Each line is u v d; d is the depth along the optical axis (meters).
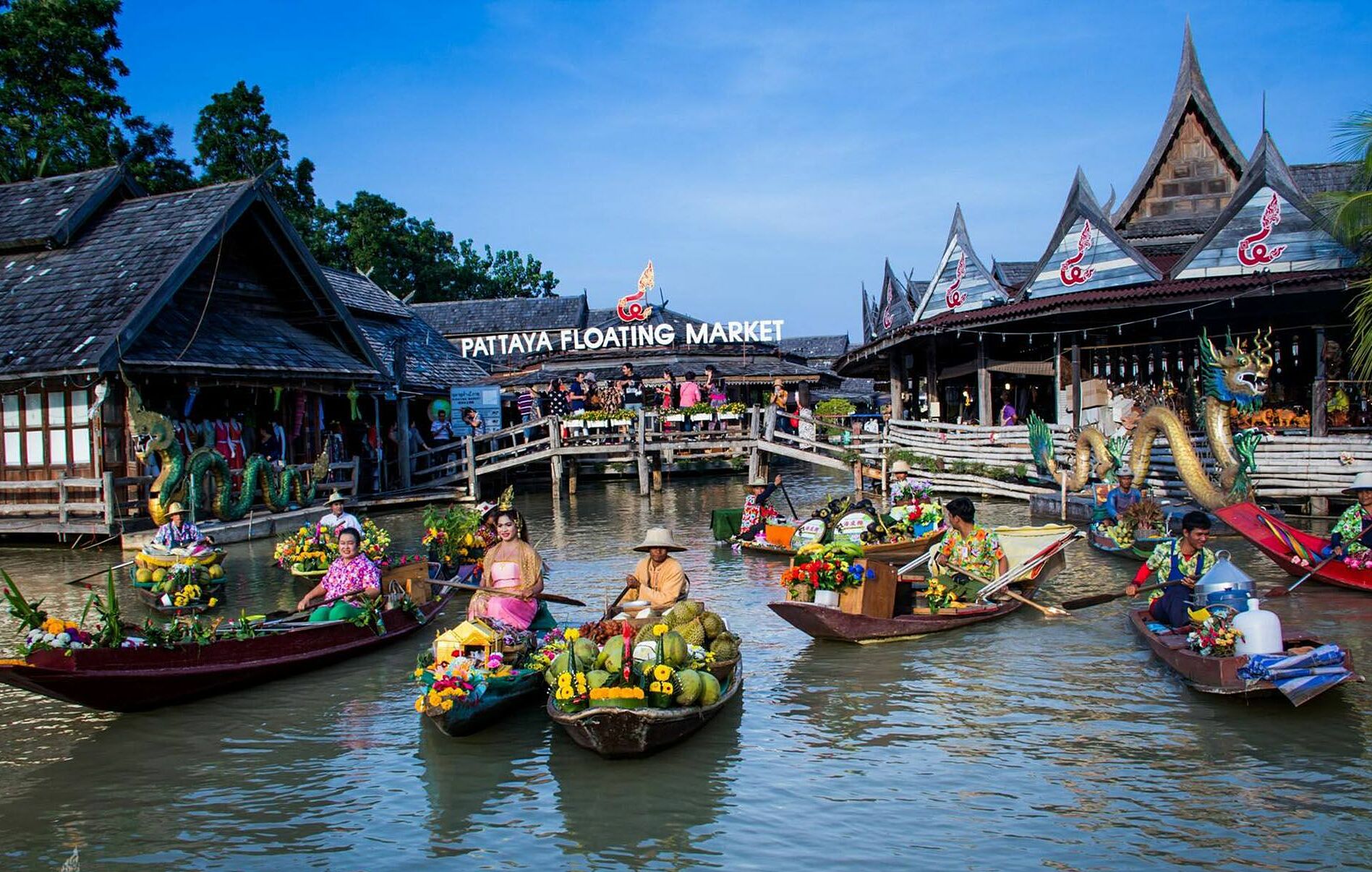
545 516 25.48
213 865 6.70
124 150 37.50
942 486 26.28
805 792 7.52
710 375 32.19
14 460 20.56
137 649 9.12
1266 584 13.65
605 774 7.95
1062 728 8.60
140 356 19.47
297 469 23.08
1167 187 28.33
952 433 26.61
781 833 6.91
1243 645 8.86
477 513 15.54
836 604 11.50
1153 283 22.53
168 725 9.24
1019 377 31.67
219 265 23.83
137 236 22.08
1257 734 8.27
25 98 36.41
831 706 9.37
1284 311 23.06
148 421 18.78
